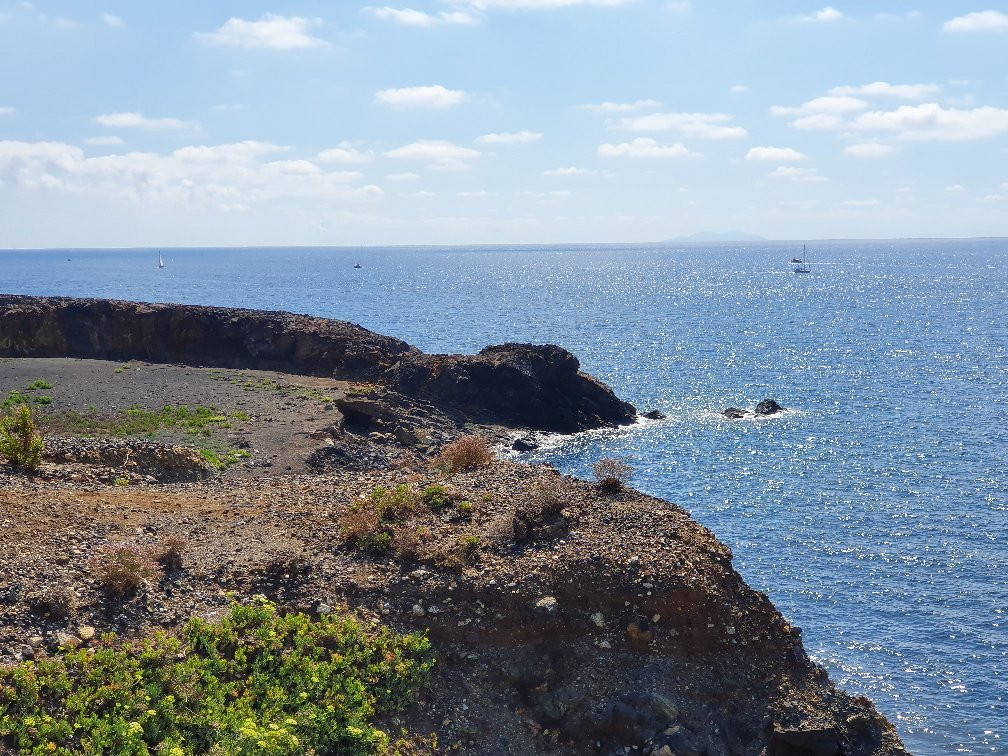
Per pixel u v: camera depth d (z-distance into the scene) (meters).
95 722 13.89
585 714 17.11
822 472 56.91
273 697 15.38
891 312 174.00
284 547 20.03
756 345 123.25
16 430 26.22
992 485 53.28
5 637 15.28
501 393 69.75
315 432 50.50
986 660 32.72
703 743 16.81
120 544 18.22
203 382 66.06
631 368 102.81
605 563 19.02
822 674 18.61
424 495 22.56
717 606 18.55
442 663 17.44
